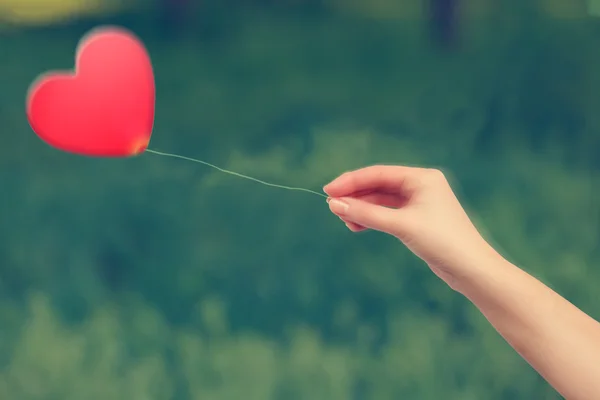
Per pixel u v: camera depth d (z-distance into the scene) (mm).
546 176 3957
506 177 3949
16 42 6020
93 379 2709
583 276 3133
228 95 5078
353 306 2961
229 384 2709
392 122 4668
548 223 3523
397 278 3053
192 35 6137
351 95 5035
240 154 4230
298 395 2627
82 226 3480
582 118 4617
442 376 2652
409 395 2604
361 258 3145
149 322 2955
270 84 5254
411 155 4223
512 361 2646
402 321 2869
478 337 2764
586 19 5645
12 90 4941
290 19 6398
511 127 4578
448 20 5676
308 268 3152
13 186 3770
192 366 2742
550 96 4871
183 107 4887
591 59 5152
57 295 3121
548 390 2576
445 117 4711
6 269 3270
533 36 5531
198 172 3867
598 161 4105
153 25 6305
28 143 4188
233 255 3270
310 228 3357
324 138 4406
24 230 3498
